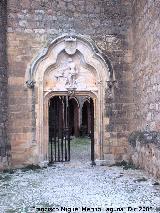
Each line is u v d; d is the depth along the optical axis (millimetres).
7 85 12625
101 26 13234
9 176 11289
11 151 12617
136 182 10117
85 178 10828
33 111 12812
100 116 13078
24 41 12875
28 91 12812
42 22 13000
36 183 10266
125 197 8562
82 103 27078
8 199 8664
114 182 10195
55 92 13086
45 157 12922
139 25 12250
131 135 12836
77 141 23312
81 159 14477
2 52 12344
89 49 13141
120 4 13328
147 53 11289
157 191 9062
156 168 10219
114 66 13227
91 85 13195
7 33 12789
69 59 13164
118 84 13195
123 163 13016
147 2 11273
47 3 13062
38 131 12789
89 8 13227
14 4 12875
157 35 10289
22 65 12828
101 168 12469
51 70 13047
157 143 10055
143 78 11742
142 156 11547
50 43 12891
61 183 10211
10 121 12664
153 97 10695
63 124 14391
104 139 13062
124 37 13305
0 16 12391
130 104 13219
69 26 13133
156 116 10414
